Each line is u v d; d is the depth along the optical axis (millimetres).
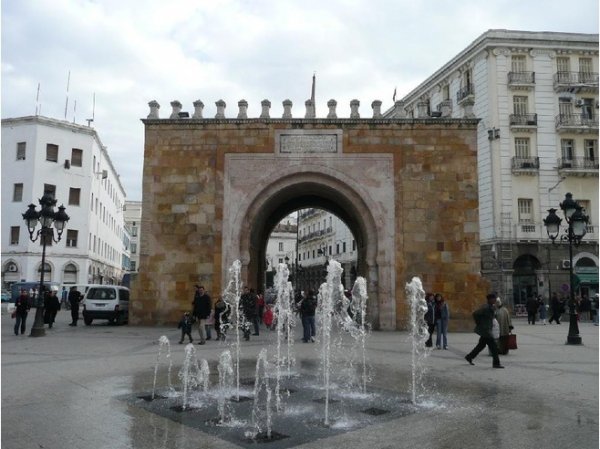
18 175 48750
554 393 9617
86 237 51688
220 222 23344
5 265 47812
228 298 22734
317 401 9055
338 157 23500
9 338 18797
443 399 9148
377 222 23109
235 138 23781
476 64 44375
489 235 41531
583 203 41969
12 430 7094
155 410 8289
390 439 6801
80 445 6469
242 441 6715
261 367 12711
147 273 23125
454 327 22391
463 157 23375
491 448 6414
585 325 29719
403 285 22719
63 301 45938
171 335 19812
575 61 43344
